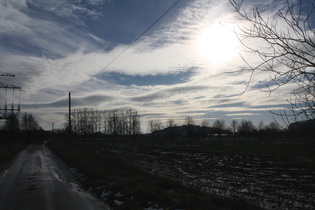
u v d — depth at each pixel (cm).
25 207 933
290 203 1311
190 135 8456
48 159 3042
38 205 960
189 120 8425
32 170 2012
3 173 1847
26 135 9944
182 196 1080
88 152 3625
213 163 3052
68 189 1282
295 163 2914
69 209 907
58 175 1767
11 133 7000
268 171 2405
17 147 5412
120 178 1425
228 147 5822
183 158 3669
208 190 1549
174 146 6731
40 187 1319
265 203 1302
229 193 1505
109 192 1126
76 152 3353
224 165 2859
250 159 3428
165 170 2467
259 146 5850
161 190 1130
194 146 6550
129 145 7338
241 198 1097
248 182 1864
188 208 906
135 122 9781
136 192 1059
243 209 1020
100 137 11138
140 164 2933
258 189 1628
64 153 3341
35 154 3922
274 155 3791
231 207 1034
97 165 2098
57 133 12456
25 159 3042
